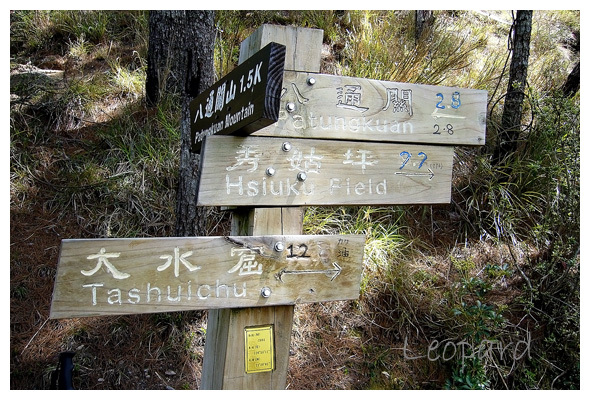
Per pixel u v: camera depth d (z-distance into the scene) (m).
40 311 2.98
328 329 3.18
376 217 3.72
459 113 2.04
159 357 2.94
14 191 3.54
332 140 1.86
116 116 4.18
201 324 3.12
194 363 2.97
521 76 4.03
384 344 3.16
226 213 3.61
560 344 3.20
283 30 1.82
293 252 1.80
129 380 2.82
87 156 3.86
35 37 4.96
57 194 3.58
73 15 5.06
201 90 3.20
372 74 4.31
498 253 3.69
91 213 3.53
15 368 2.72
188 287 1.64
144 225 3.52
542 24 5.99
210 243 1.67
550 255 3.52
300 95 1.80
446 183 2.05
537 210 3.82
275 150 1.77
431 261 3.57
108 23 5.22
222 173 1.69
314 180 1.83
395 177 1.95
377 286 3.32
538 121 4.04
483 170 3.93
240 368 1.85
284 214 1.86
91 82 4.43
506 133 4.04
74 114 4.14
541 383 3.12
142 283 1.58
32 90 4.15
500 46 5.54
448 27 5.68
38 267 3.19
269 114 1.52
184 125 3.16
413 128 1.97
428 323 3.19
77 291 1.50
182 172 3.16
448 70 4.60
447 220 3.89
